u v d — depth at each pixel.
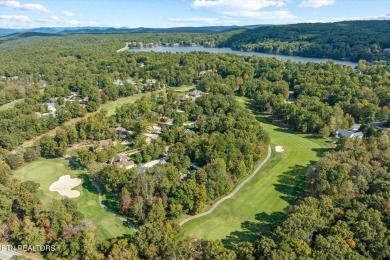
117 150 141.88
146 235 79.44
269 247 71.81
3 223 90.81
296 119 168.62
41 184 120.44
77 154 144.75
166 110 190.12
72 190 116.31
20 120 165.00
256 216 99.81
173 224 86.56
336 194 94.50
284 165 131.38
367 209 84.00
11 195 97.31
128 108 181.88
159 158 137.88
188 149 134.62
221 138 128.88
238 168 115.62
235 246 78.50
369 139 130.38
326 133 154.38
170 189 100.19
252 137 139.12
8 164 130.50
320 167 108.12
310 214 83.19
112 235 91.50
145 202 97.38
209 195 103.25
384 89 192.88
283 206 104.44
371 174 100.56
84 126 157.25
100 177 116.75
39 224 86.12
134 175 106.50
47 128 173.50
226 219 98.31
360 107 171.62
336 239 72.50
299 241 72.31
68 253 79.31
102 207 105.44
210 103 192.25
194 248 75.75
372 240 73.44
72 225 85.19
